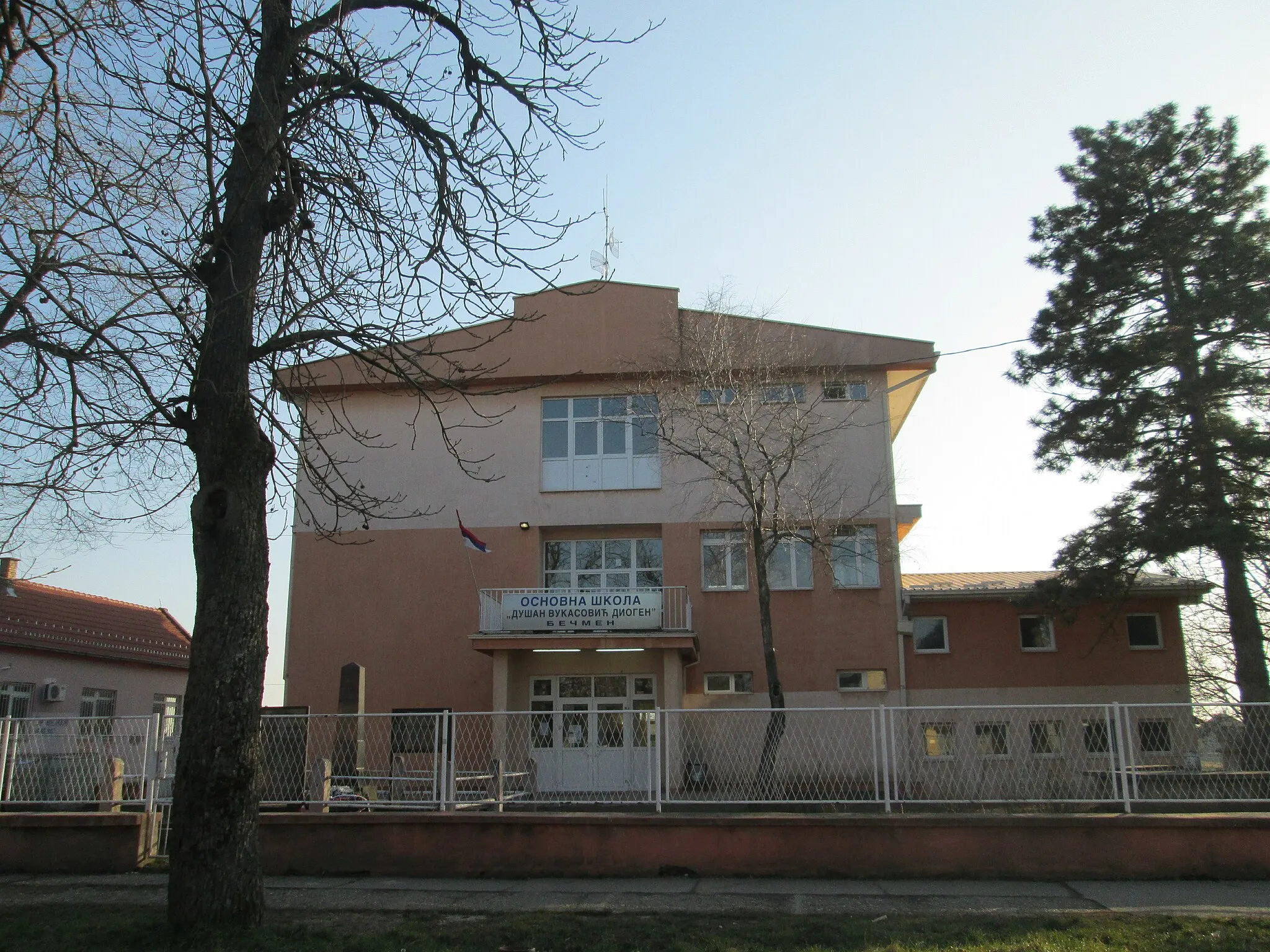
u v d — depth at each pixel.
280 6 8.91
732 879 10.20
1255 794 10.48
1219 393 19.73
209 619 7.69
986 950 7.06
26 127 8.01
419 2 9.60
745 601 22.91
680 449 20.56
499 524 23.94
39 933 7.63
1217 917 8.02
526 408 24.45
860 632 22.47
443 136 9.35
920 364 23.06
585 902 9.16
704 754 11.67
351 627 23.66
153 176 8.55
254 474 8.05
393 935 7.57
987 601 22.48
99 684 28.83
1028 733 11.19
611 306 24.39
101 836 11.23
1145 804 10.75
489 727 12.91
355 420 24.59
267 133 8.66
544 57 9.39
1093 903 8.91
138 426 8.55
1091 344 20.98
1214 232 20.38
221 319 8.27
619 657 22.62
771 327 23.17
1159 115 21.53
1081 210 21.84
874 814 10.53
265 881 10.41
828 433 23.17
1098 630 22.19
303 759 11.77
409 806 11.34
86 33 7.62
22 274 7.60
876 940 7.36
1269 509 19.19
